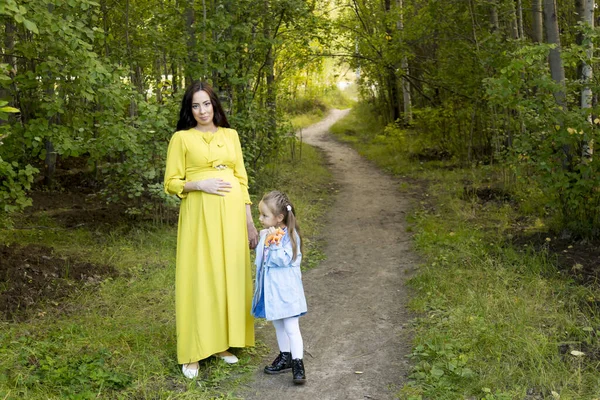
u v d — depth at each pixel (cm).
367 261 722
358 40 1520
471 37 1308
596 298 525
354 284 640
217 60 916
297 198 1054
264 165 1169
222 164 438
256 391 410
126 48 973
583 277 574
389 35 1462
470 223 834
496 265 621
